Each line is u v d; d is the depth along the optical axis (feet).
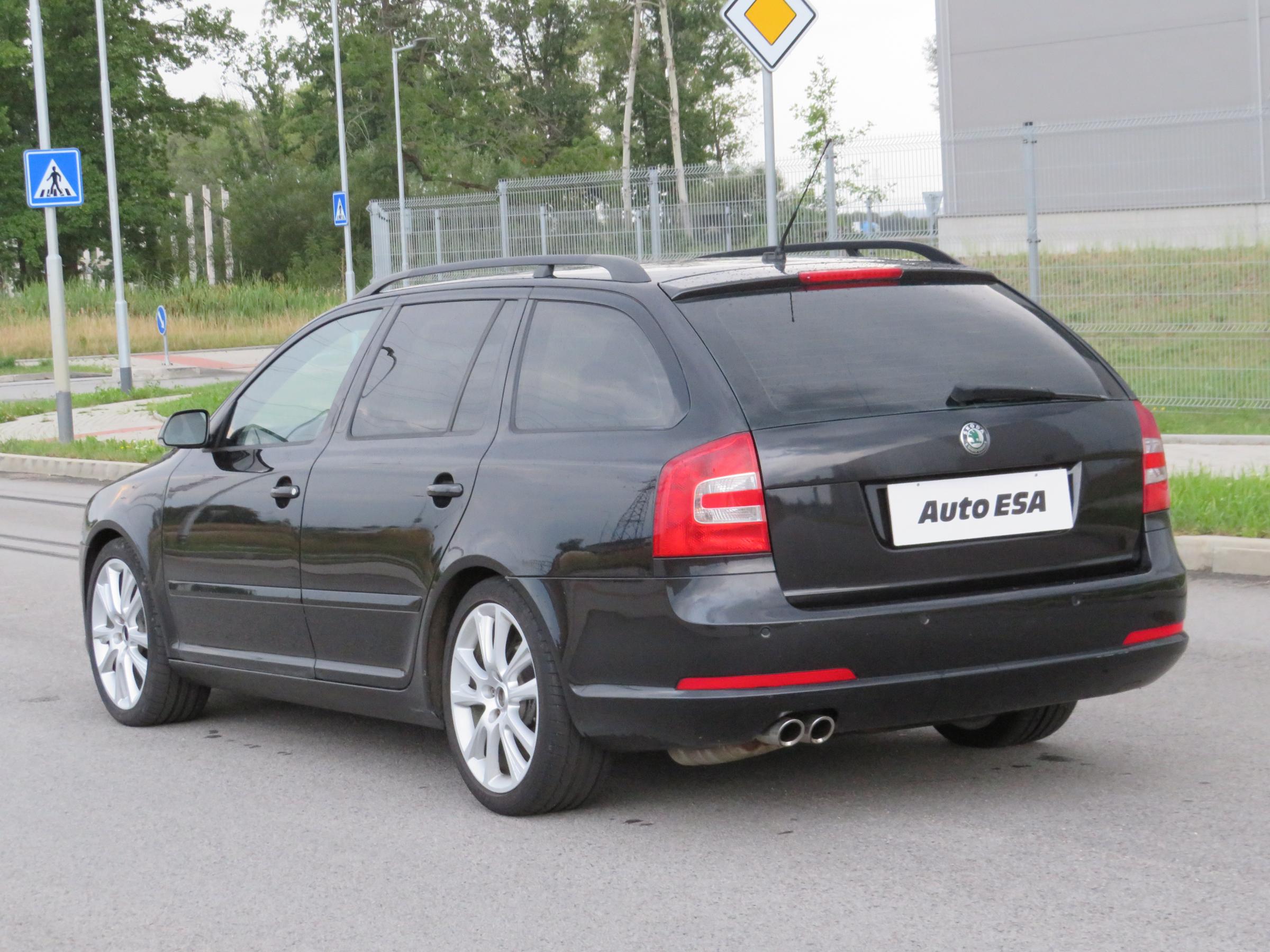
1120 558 26.78
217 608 34.27
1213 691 35.45
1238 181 148.66
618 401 26.66
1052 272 87.40
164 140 397.39
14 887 25.21
